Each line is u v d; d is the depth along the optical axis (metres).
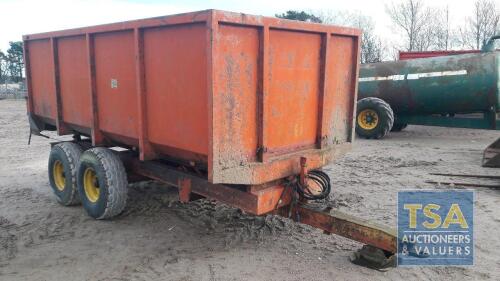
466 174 8.70
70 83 6.68
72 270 4.88
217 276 4.68
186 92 4.57
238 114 4.32
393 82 13.15
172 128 4.86
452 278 4.64
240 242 5.52
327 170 9.18
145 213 6.54
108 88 5.84
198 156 4.69
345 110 5.64
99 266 4.96
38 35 7.22
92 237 5.73
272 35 4.46
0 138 14.07
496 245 5.40
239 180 4.38
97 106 6.14
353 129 5.74
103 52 5.79
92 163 6.04
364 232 4.57
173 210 6.64
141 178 6.71
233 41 4.14
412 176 8.64
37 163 10.21
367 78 13.61
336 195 7.39
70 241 5.63
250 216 6.33
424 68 12.70
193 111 4.53
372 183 8.15
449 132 15.12
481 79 11.79
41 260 5.12
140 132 5.26
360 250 4.91
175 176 5.48
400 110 13.59
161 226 6.06
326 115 5.31
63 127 7.13
